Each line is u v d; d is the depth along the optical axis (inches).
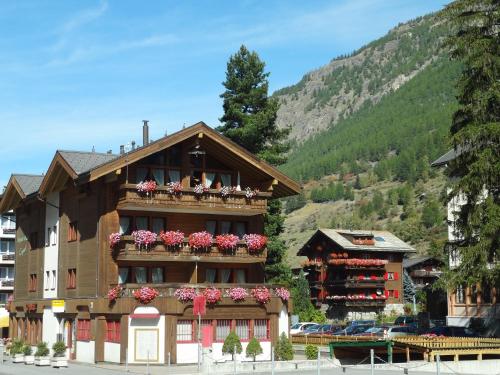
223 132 2347.4
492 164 1483.8
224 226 1738.4
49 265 1929.1
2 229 3472.0
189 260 1626.5
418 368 1382.9
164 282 1653.5
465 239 1550.2
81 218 1721.2
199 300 1368.1
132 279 1619.1
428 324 2263.8
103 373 1317.7
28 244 2112.5
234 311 1561.3
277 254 2212.1
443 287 1523.1
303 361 1411.2
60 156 1738.4
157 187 1592.0
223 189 1664.6
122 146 1876.2
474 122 1533.0
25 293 2108.8
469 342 1481.3
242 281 1743.4
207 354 1414.9
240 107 2346.2
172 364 1491.1
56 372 1346.0
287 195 1813.5
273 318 1603.1
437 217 6599.4
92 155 1812.3
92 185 1670.8
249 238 1696.6
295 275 4340.6
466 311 2233.0
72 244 1764.3
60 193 1861.5
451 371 1386.6
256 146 2319.1
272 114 2331.4
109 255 1595.7
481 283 1505.9
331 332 2380.7
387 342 1446.9
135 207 1594.5
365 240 3902.6
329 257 3880.4
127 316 1496.1
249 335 1579.7
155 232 1657.2
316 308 3897.6
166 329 1494.8
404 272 4124.0
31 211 2100.1
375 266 3843.5
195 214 1704.0
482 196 1530.5
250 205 1695.4
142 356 1494.8
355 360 1533.0
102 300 1568.7
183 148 1663.4
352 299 3747.5
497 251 1455.5
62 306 1721.2
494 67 1520.7
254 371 1347.2
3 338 2682.1
